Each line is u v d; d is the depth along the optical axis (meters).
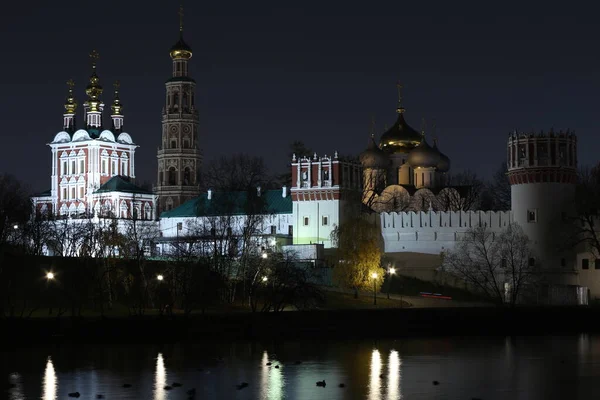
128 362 104.12
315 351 115.75
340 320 137.75
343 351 116.19
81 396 84.56
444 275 187.00
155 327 126.19
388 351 116.38
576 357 111.06
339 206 195.25
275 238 191.38
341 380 93.19
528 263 182.50
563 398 85.19
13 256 155.75
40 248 174.00
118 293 154.50
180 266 148.50
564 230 183.12
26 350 114.19
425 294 181.25
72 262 159.50
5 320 122.12
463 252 185.62
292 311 136.88
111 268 147.62
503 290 178.75
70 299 139.62
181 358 107.69
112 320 125.00
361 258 169.88
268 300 140.00
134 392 86.25
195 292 143.00
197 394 85.56
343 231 174.12
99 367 100.38
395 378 94.62
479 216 188.50
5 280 147.75
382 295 175.62
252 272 154.38
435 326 142.50
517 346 123.06
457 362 106.31
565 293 179.50
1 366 100.75
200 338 127.56
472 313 145.62
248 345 121.56
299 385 90.25
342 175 196.12
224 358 108.06
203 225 185.38
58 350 114.44
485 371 99.44
